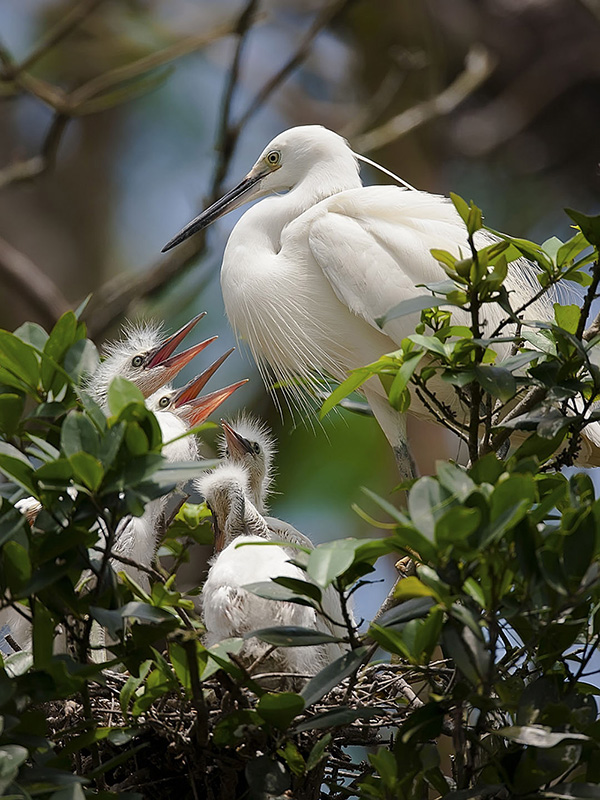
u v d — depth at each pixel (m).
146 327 11.15
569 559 4.70
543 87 19.59
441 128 19.06
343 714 5.27
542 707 5.07
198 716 5.24
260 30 19.25
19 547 4.77
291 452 14.46
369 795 5.46
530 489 4.41
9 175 12.41
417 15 17.14
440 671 5.58
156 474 4.70
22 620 7.40
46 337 5.62
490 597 4.56
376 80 17.19
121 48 17.50
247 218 9.98
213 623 6.47
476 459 5.73
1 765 4.13
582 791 4.70
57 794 4.46
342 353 9.68
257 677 5.70
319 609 5.10
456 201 5.46
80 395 4.95
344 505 14.27
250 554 6.60
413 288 9.01
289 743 5.43
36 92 12.27
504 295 5.52
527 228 19.38
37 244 18.25
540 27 19.55
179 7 18.89
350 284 9.10
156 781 5.96
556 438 5.76
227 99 11.74
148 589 7.80
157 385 9.83
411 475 9.38
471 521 4.24
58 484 4.68
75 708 6.13
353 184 10.02
